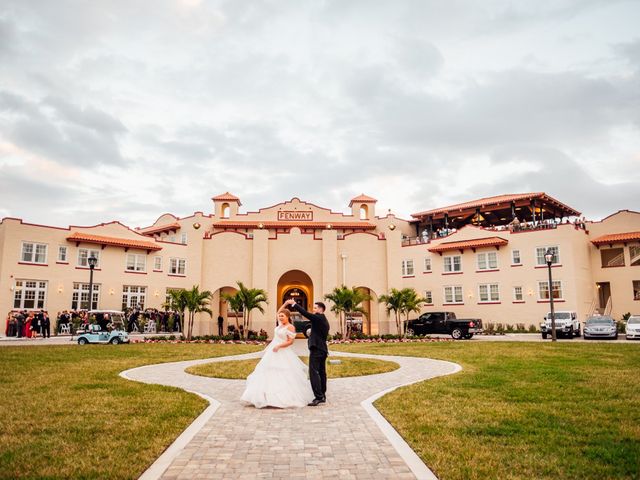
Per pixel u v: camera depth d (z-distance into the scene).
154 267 45.50
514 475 5.50
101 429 7.44
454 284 47.00
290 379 9.59
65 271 39.16
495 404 9.37
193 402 9.64
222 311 41.97
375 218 55.19
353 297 32.12
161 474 5.54
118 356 19.58
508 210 52.56
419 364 16.80
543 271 41.50
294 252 36.72
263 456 6.24
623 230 42.25
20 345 24.72
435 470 5.68
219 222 52.16
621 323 37.66
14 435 7.08
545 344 25.19
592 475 5.47
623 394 10.25
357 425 7.94
